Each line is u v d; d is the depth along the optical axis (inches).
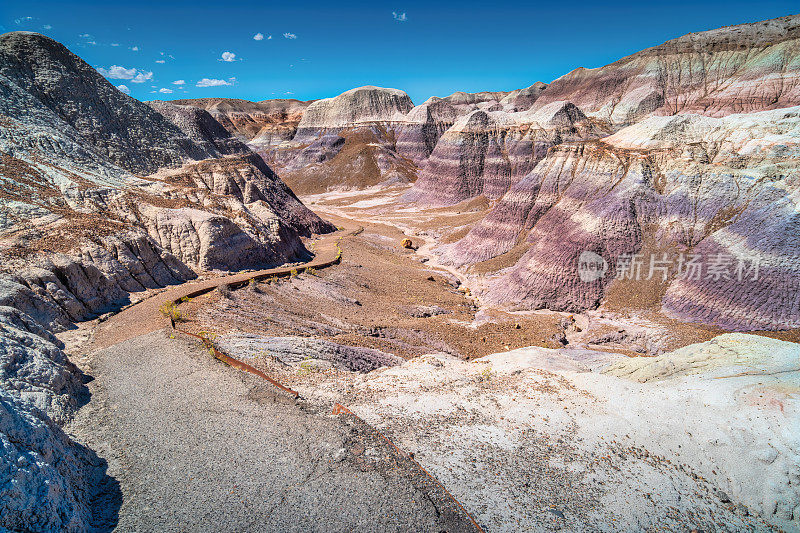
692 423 565.0
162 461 494.9
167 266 1432.1
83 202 1524.4
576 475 512.7
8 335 631.8
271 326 1123.3
